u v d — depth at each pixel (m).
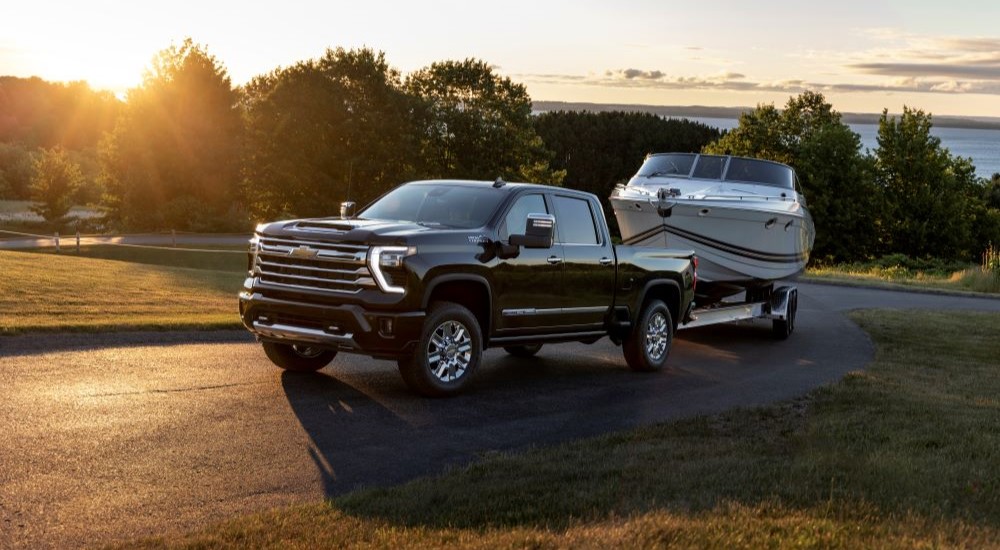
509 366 11.40
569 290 10.04
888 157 68.31
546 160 69.94
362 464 6.52
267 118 60.59
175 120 83.12
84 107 180.38
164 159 81.94
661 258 11.49
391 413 8.18
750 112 72.12
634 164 99.19
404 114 62.59
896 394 9.60
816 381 11.05
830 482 5.89
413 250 8.40
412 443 7.20
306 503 5.44
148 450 6.48
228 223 76.69
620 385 10.38
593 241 10.55
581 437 7.69
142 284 18.69
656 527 4.70
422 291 8.42
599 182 99.38
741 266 14.80
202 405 7.93
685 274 11.93
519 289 9.43
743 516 4.96
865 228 64.69
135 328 11.65
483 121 65.25
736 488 5.66
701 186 16.11
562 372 11.12
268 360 10.28
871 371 11.55
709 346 14.33
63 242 55.59
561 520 5.04
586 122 103.19
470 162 64.88
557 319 9.96
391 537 4.71
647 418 8.58
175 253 49.94
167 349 10.57
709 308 13.68
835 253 64.56
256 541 4.68
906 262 43.56
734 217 14.40
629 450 6.93
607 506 5.31
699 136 101.06
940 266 43.16
